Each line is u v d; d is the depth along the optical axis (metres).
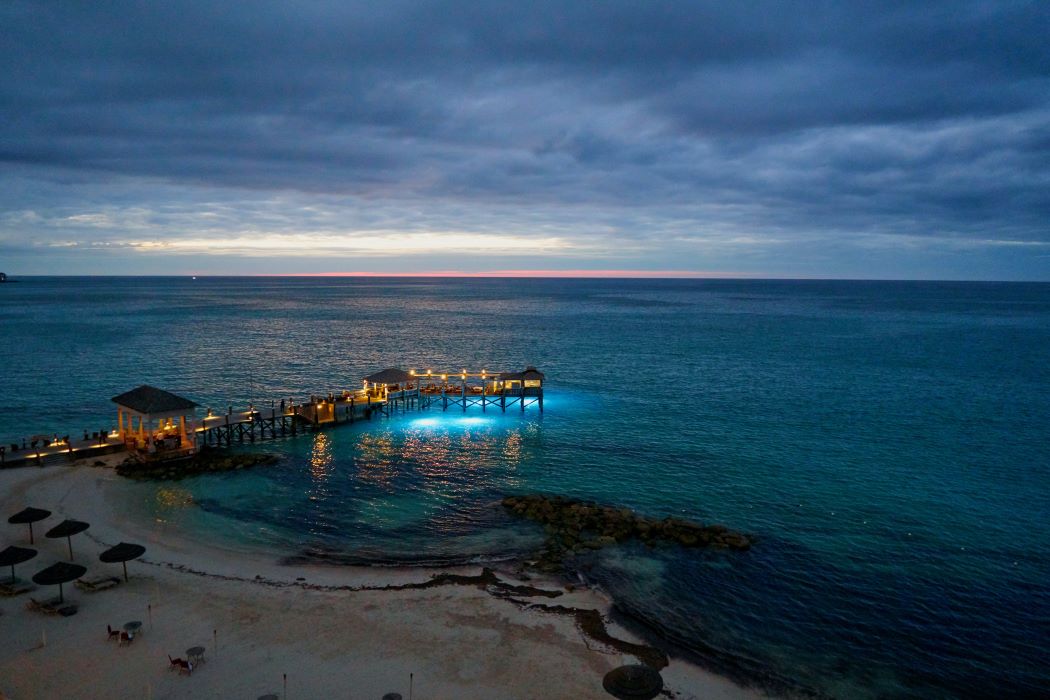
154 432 49.50
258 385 79.38
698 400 70.94
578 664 22.95
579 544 32.81
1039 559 32.62
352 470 45.38
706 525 35.59
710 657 24.00
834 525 36.28
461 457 48.66
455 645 23.86
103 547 31.67
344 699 20.61
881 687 22.83
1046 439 54.91
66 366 90.62
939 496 40.97
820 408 66.94
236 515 36.75
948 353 111.75
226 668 22.00
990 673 23.81
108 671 21.67
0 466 42.75
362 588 28.19
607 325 171.75
